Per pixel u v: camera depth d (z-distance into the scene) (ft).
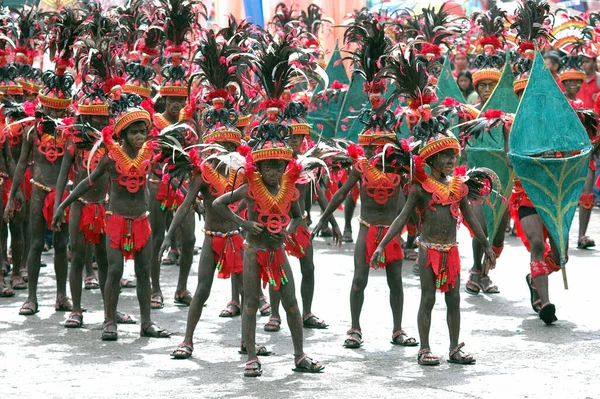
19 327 40.34
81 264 40.65
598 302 42.96
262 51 34.88
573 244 59.06
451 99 46.29
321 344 37.11
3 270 51.93
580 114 42.47
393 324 38.14
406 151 34.30
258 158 32.17
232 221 32.58
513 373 32.01
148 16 49.39
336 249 59.31
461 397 29.25
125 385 31.22
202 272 35.55
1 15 49.70
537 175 39.27
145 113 37.70
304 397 29.55
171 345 37.24
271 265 32.71
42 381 31.78
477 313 41.93
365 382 31.30
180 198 44.06
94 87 40.06
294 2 73.97
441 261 33.71
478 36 51.47
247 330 32.81
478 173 34.71
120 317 41.19
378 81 38.58
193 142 42.83
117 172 37.91
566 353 34.60
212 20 74.59
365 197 37.01
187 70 44.70
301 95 56.24
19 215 48.24
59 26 42.68
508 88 47.29
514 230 63.62
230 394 30.04
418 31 51.55
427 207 33.88
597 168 72.59
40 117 42.34
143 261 38.68
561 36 58.13
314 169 34.60
